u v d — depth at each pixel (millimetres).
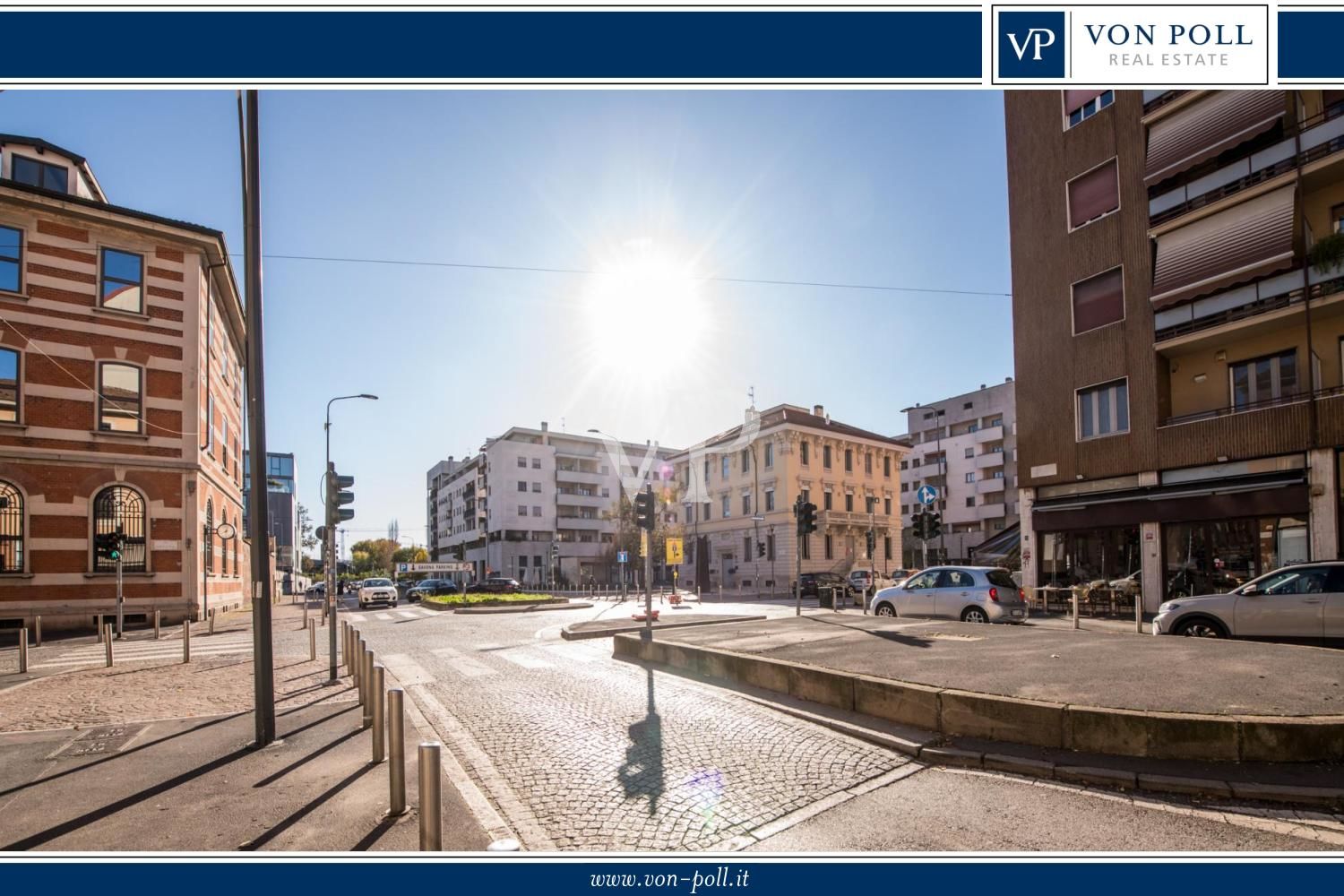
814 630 12609
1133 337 19547
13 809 5148
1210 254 17953
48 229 21062
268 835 4578
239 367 34094
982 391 64125
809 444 47875
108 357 21672
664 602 32406
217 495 26812
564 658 12453
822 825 4660
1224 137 17828
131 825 4793
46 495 20344
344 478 13953
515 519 75188
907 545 58500
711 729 7082
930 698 6633
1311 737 5195
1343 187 16406
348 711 8273
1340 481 15484
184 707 8695
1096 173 20906
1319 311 16125
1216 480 17578
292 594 60344
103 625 17000
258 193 7254
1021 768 5574
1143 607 18578
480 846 4383
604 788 5430
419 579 58906
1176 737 5414
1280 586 10180
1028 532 22219
